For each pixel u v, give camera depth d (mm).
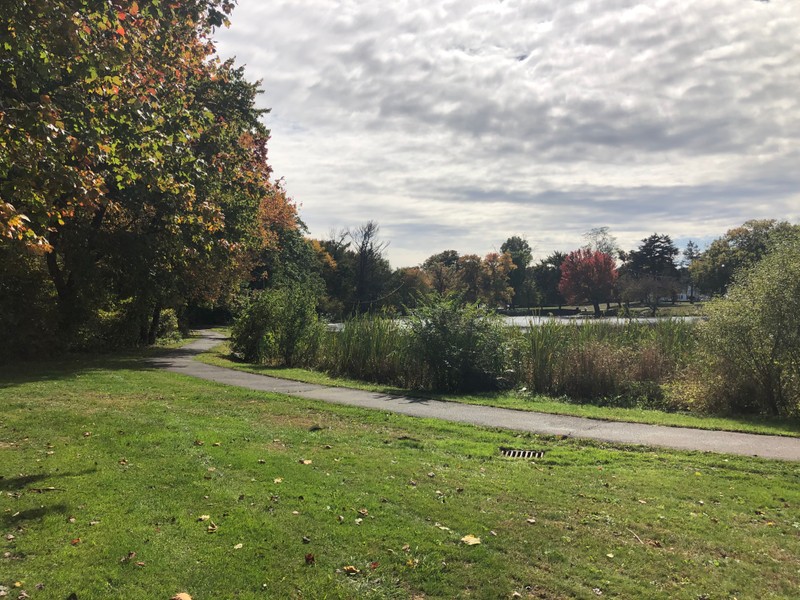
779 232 11875
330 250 72625
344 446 7746
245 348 21547
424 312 14625
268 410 10344
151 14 9297
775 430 9211
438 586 3834
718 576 4059
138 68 10281
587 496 5789
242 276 35500
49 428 7930
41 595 3521
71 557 4023
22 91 10039
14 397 10398
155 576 3814
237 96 22453
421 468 6688
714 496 5844
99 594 3568
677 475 6656
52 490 5328
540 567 4156
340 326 18312
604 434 9016
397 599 3672
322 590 3729
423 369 14797
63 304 19906
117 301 23641
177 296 26828
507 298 89188
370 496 5527
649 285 68750
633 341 15375
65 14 7297
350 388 13711
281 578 3863
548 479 6426
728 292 11781
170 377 14500
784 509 5484
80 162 8023
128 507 4961
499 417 10383
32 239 6938
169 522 4699
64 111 8125
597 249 85562
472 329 14148
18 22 7348
